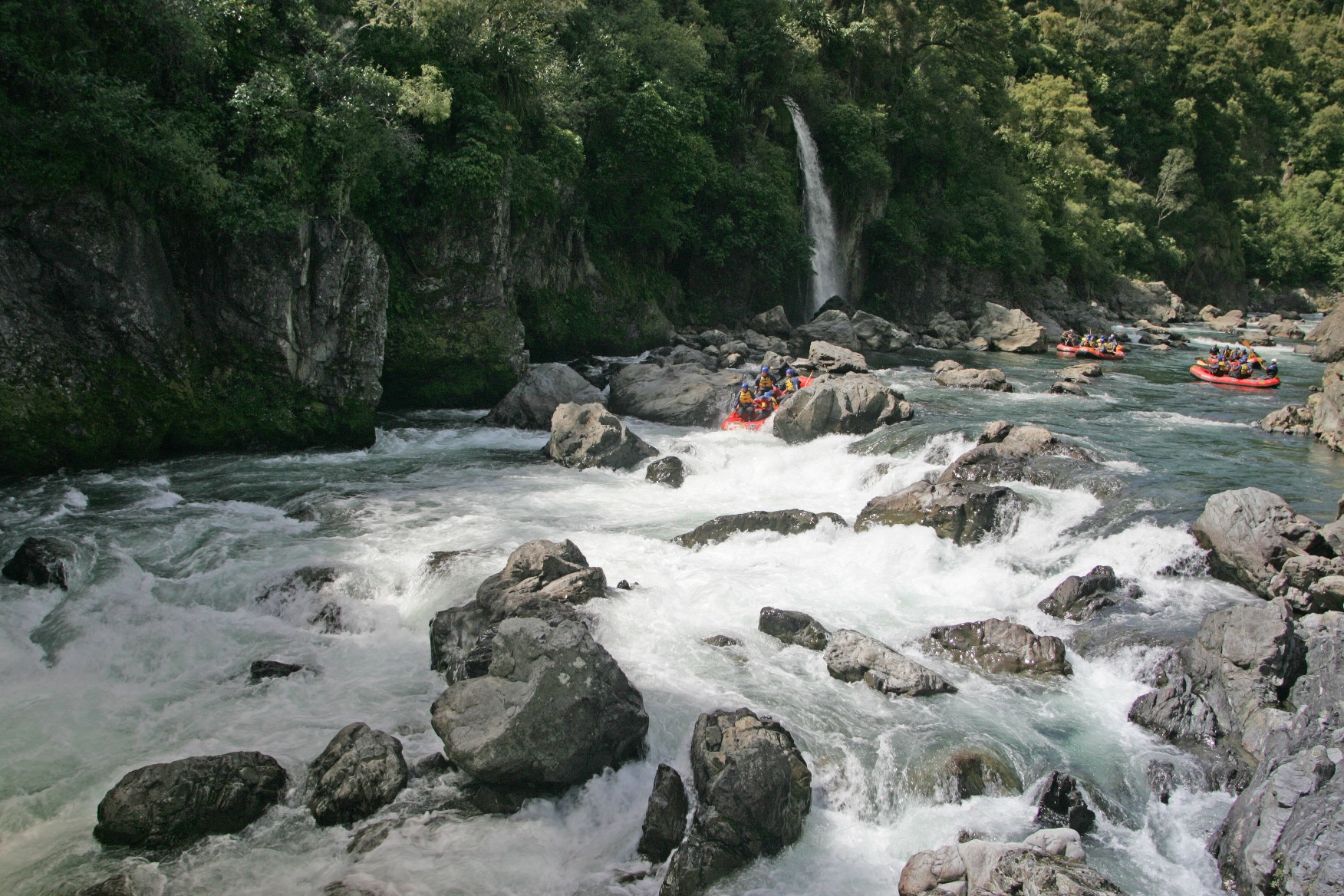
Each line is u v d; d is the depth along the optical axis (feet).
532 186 98.43
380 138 74.49
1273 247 321.11
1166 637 39.91
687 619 43.57
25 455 59.21
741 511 61.21
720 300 145.07
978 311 176.76
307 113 68.28
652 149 116.06
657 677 37.88
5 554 48.16
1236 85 324.60
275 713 36.06
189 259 66.59
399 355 87.30
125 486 60.39
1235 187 321.32
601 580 44.60
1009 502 53.21
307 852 28.86
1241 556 44.93
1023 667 39.45
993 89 209.46
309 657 40.73
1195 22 321.11
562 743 31.09
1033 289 204.44
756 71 151.33
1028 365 133.69
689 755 33.01
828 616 44.21
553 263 110.93
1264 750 32.09
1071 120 241.96
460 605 42.93
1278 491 58.44
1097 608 43.80
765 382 85.15
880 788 31.73
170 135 61.00
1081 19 299.58
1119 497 56.08
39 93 58.65
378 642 42.63
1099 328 195.31
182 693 37.52
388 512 58.44
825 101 171.42
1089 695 37.88
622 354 120.26
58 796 30.91
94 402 62.18
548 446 74.28
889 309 184.85
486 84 89.35
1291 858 24.90
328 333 72.84
